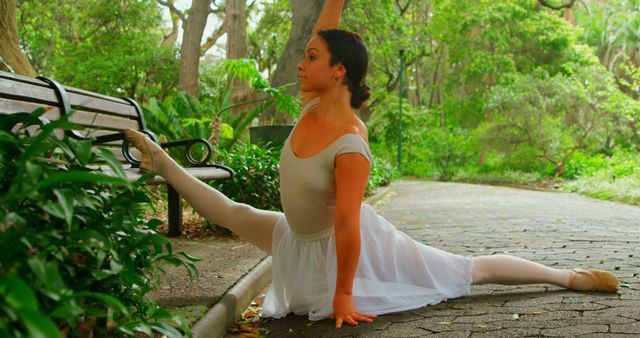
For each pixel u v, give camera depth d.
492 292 3.32
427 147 31.27
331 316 2.77
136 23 24.42
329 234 2.80
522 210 9.05
